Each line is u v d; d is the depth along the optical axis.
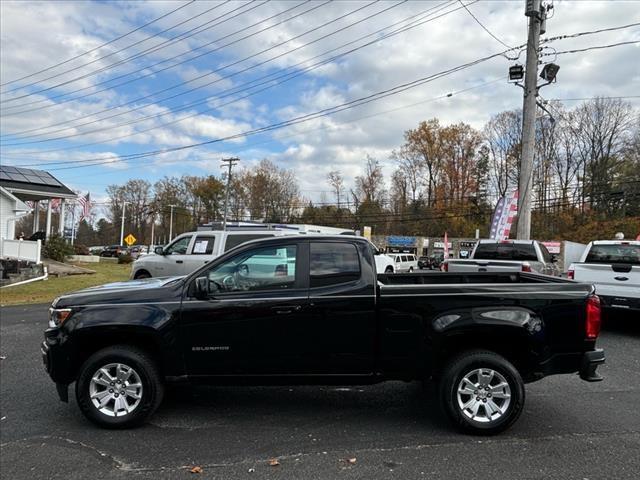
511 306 4.43
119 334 4.60
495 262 10.11
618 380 6.08
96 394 4.55
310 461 3.81
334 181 78.62
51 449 4.09
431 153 69.88
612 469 3.63
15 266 19.41
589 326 4.41
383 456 3.89
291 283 4.65
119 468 3.73
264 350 4.56
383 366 4.54
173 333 4.57
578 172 55.72
